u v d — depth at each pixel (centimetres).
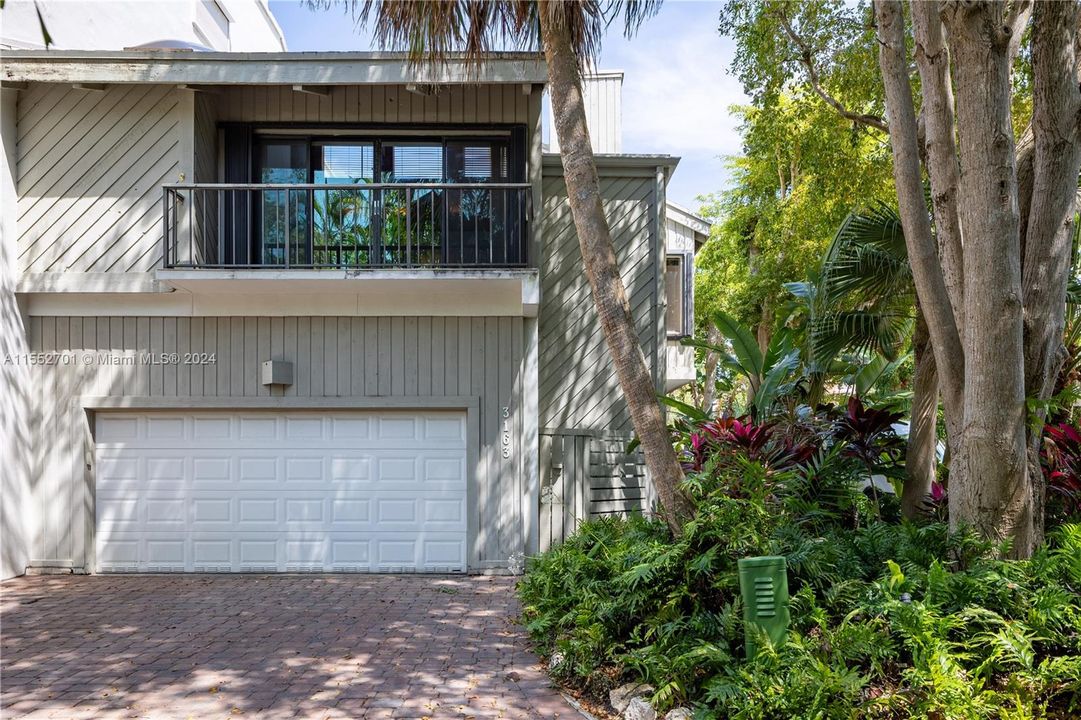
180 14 1500
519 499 1070
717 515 590
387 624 786
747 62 1240
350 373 1078
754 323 2458
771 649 471
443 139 1120
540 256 1120
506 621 800
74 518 1062
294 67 1023
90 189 1053
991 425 571
